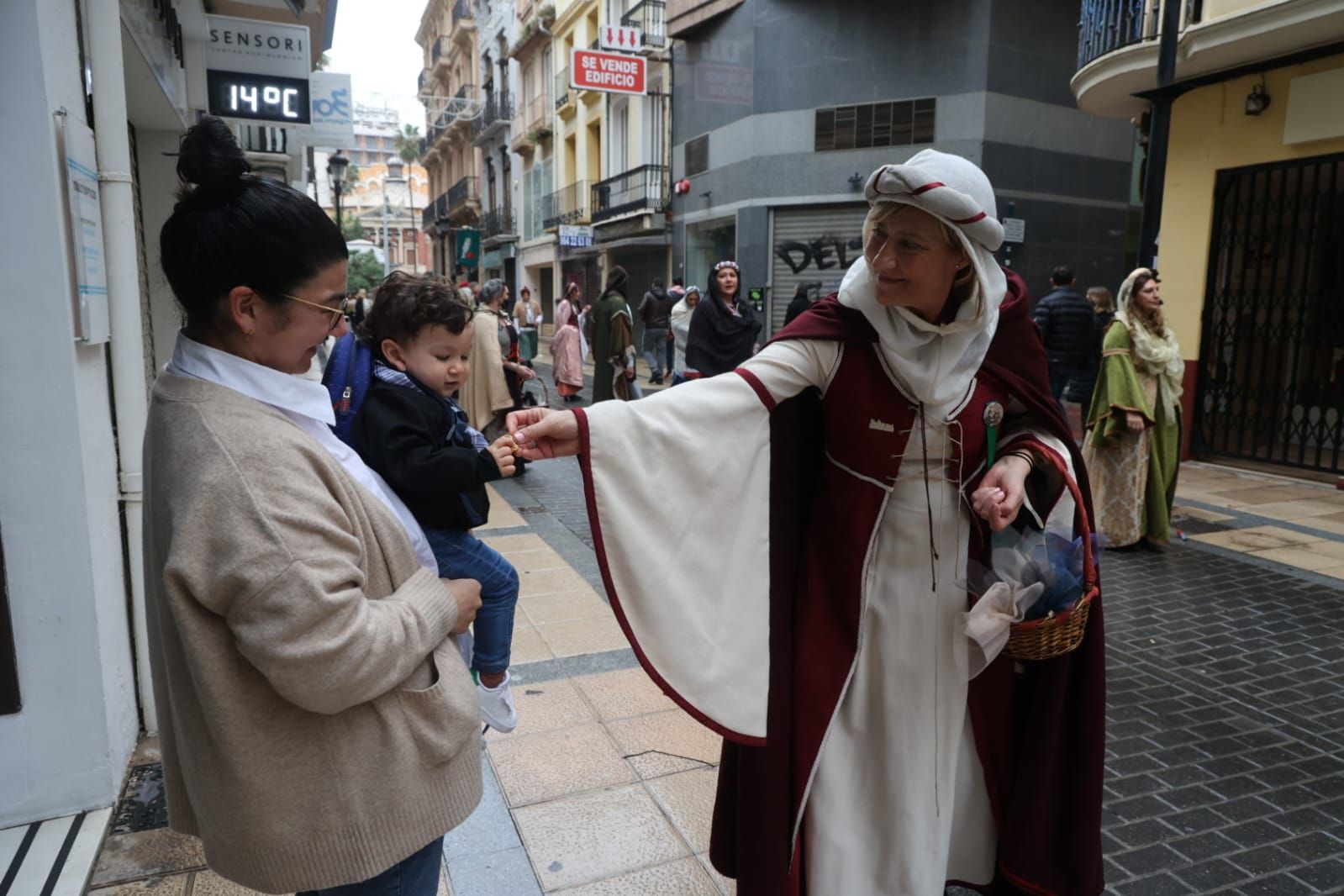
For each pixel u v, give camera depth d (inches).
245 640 40.6
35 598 91.1
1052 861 73.0
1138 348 204.8
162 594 44.5
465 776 51.3
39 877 85.5
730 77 613.0
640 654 61.1
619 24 764.0
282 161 390.6
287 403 46.1
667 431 61.8
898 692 68.3
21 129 83.7
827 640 69.4
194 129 44.2
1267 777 112.0
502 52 1155.9
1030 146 545.3
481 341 243.9
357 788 45.9
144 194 225.8
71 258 89.2
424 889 52.0
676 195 697.0
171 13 190.9
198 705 45.0
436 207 1606.8
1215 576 195.0
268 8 275.7
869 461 67.0
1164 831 100.0
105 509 98.8
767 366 65.7
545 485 277.0
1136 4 311.4
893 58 545.0
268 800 44.2
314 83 369.4
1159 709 131.0
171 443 42.9
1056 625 65.2
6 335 86.1
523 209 1112.2
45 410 88.6
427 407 62.8
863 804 70.0
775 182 589.3
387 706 46.8
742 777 68.6
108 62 102.1
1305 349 315.3
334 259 46.3
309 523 41.8
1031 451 68.8
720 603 63.7
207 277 43.8
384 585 48.2
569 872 88.6
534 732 116.3
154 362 229.0
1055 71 546.0
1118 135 577.9
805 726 68.1
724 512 63.7
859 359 65.5
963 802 74.2
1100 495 214.5
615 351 345.7
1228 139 315.9
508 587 73.1
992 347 67.6
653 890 86.1
